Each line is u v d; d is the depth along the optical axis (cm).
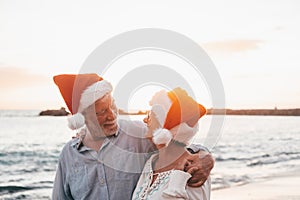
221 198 596
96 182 190
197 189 168
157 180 170
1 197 739
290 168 860
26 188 763
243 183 726
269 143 1033
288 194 610
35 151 908
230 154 1004
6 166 870
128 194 187
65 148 200
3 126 920
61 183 201
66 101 192
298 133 1032
